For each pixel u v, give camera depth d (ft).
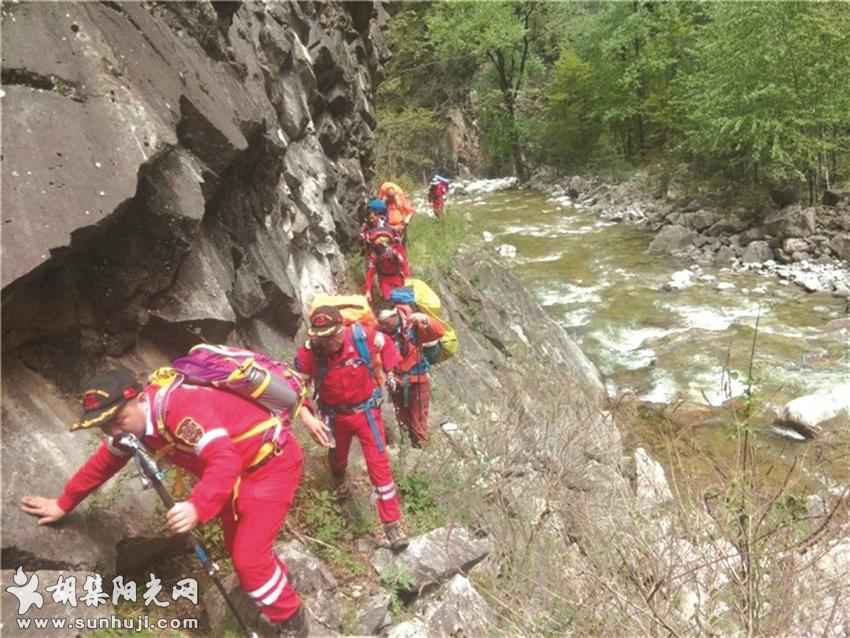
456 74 104.27
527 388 26.40
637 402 29.99
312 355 13.16
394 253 23.27
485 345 28.68
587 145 91.97
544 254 54.60
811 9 48.70
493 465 18.61
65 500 9.09
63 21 10.65
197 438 8.83
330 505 14.21
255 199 17.16
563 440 20.99
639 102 82.89
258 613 10.89
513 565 14.10
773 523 12.76
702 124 57.72
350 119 31.50
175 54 13.11
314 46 25.95
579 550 14.92
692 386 31.55
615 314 41.06
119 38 11.51
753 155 51.62
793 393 29.66
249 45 18.74
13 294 8.88
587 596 11.96
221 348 9.61
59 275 10.44
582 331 38.86
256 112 15.79
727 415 28.07
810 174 54.49
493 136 100.83
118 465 9.05
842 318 37.37
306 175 23.38
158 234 11.43
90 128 10.14
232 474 8.84
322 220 23.88
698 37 67.15
